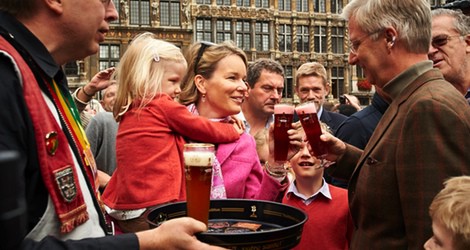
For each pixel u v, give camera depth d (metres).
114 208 2.62
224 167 2.74
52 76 1.71
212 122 2.78
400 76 2.25
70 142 1.75
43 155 1.50
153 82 2.72
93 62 23.12
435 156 1.99
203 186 1.77
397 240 2.18
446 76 3.49
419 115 2.05
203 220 1.78
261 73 5.16
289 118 2.70
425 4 2.26
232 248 1.54
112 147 4.66
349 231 3.48
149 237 1.50
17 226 0.90
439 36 3.45
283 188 2.86
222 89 2.94
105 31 1.88
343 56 27.02
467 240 1.78
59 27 1.71
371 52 2.31
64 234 1.61
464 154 1.98
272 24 25.83
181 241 1.50
